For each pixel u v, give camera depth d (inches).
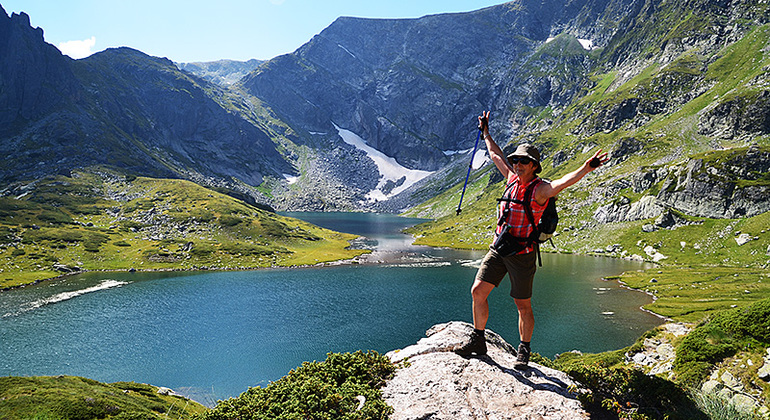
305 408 235.9
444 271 5103.3
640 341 1625.2
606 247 6220.5
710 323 765.9
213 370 2320.4
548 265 5344.5
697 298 3533.5
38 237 6072.8
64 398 1428.4
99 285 4471.0
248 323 3095.5
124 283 4584.2
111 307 3560.5
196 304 3646.7
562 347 2571.4
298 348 2618.1
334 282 4525.1
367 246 7559.1
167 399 1734.7
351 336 2815.0
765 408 445.1
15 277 4648.1
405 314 3287.4
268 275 5022.1
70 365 2390.5
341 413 228.4
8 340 2763.3
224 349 2610.7
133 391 1740.9
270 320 3161.9
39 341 2753.4
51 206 7770.7
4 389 1483.8
